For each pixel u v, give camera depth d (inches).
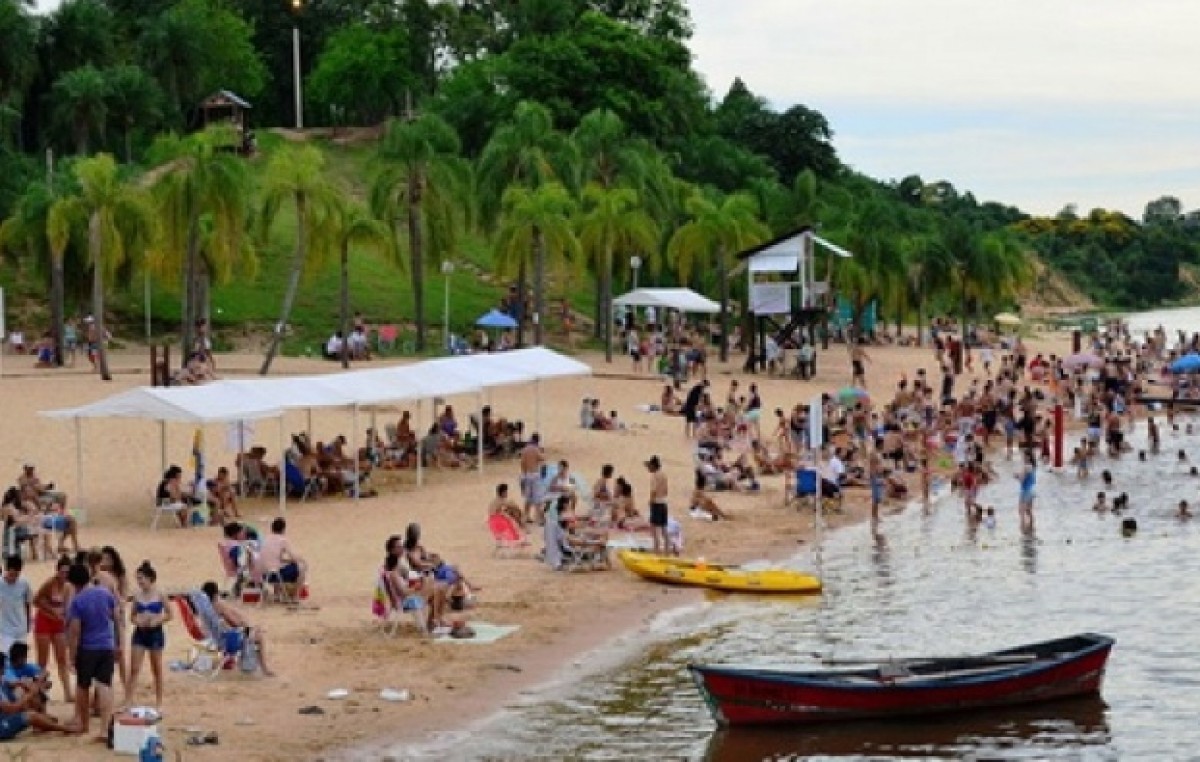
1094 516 2122.3
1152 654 1337.4
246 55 5915.4
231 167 3070.9
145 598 1072.2
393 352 3634.4
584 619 1432.1
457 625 1342.3
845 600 1556.3
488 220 4013.3
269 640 1289.4
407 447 2234.3
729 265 3905.0
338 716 1096.2
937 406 3157.0
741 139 6702.8
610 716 1133.1
